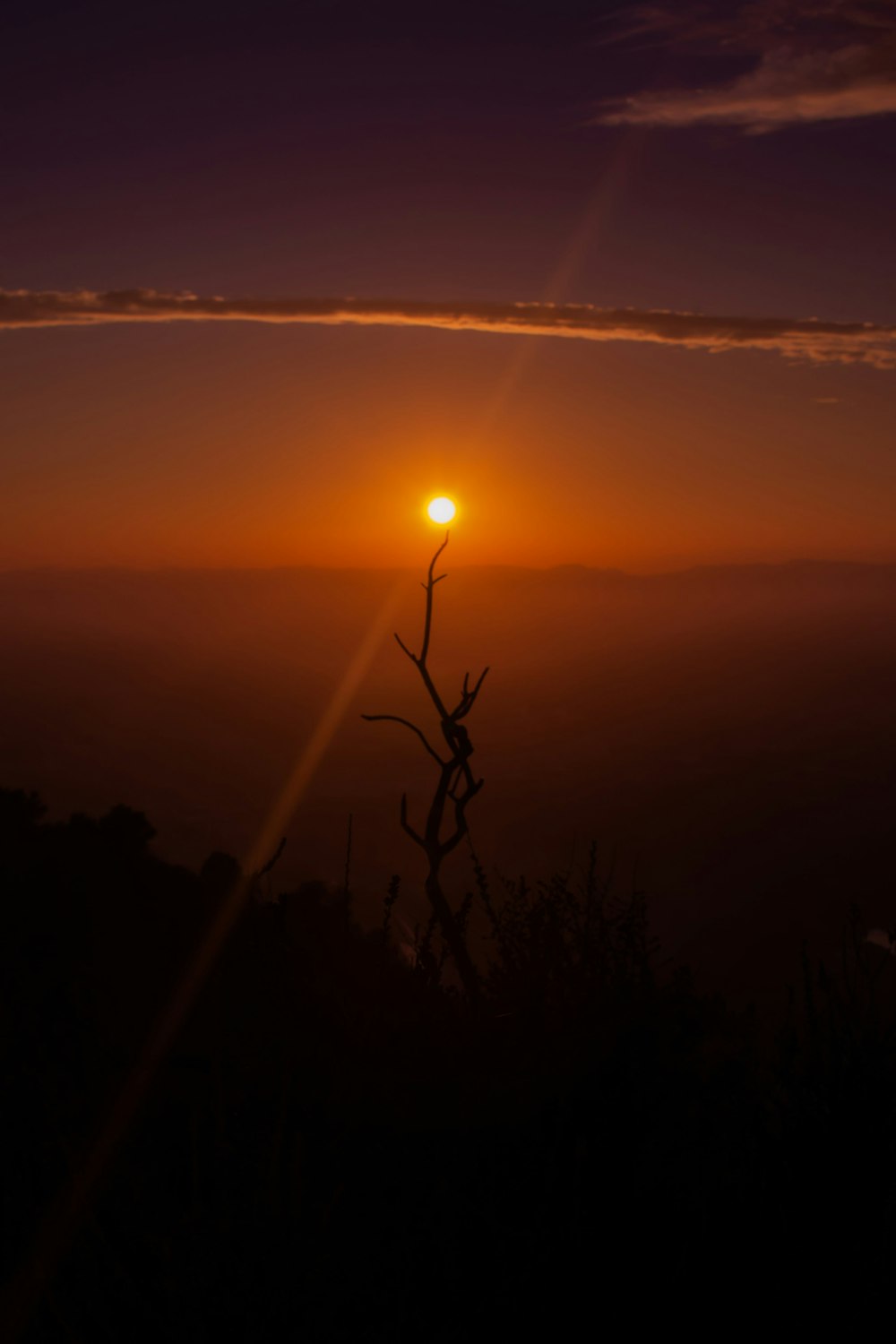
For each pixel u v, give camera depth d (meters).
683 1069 2.36
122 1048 2.62
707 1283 1.85
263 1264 1.83
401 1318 1.79
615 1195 2.06
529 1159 2.14
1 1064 2.55
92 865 6.02
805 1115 2.19
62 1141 2.14
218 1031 2.47
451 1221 1.94
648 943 2.55
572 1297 1.83
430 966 2.54
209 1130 2.33
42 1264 1.89
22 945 3.43
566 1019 2.38
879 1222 1.93
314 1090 2.39
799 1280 1.85
